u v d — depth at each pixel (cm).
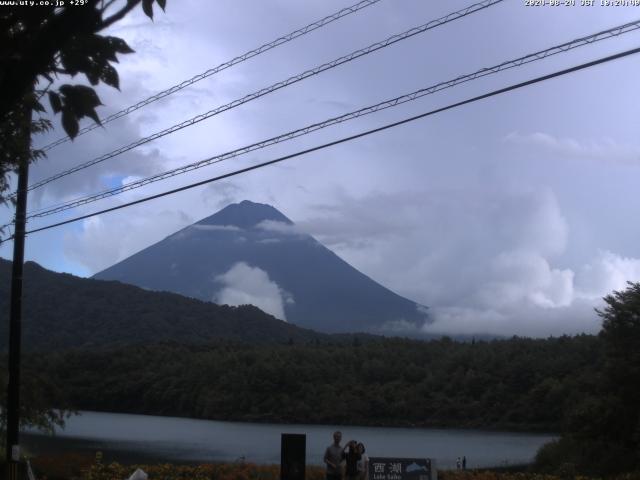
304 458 1738
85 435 8731
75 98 459
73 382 14162
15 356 1933
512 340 15812
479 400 13738
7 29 442
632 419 4775
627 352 4894
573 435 5044
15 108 568
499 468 5900
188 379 14188
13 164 905
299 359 14925
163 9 459
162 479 2570
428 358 15638
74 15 428
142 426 11162
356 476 1905
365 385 14525
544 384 12900
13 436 1908
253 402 13725
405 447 9031
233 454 6391
